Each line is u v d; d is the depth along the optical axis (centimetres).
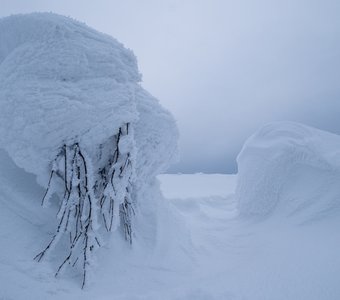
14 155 320
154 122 412
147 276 344
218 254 456
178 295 288
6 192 343
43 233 335
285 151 579
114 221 332
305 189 546
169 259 389
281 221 535
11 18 376
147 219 435
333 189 520
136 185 417
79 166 318
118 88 356
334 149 578
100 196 346
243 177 629
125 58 401
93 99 331
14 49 361
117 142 341
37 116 310
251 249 464
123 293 300
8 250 296
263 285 323
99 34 391
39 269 292
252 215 589
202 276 362
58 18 364
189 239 476
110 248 355
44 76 334
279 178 574
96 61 359
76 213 317
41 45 345
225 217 649
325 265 357
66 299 271
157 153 430
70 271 308
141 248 388
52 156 317
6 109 321
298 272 349
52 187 319
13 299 252
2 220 317
